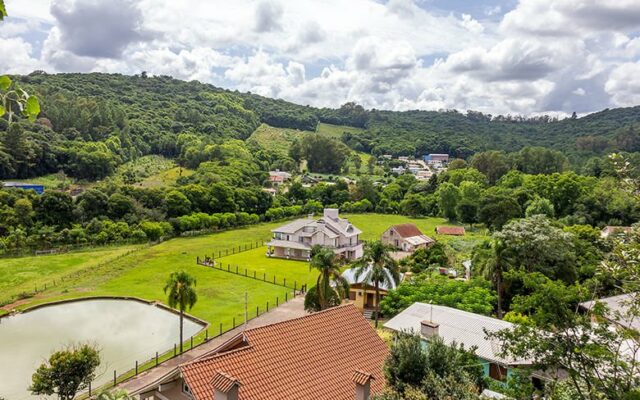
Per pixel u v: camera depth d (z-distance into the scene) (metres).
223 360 19.95
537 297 13.45
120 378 31.92
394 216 121.25
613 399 11.77
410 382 18.83
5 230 71.31
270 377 20.33
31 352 37.00
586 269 48.22
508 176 118.62
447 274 56.34
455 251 72.50
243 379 19.59
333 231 79.25
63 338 40.28
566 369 12.91
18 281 56.69
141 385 30.86
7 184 97.69
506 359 25.70
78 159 117.75
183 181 112.06
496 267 44.91
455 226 105.88
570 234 50.28
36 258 67.38
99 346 38.53
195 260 70.06
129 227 81.25
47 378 26.34
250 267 67.75
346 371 22.72
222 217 96.38
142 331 42.38
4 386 30.95
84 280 58.22
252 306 49.72
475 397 17.11
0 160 102.25
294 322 24.03
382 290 50.00
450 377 17.88
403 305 42.62
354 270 53.22
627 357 12.55
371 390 21.77
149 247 77.69
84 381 27.67
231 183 113.44
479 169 144.25
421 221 114.56
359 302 50.88
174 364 34.53
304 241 78.00
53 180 111.00
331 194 126.62
